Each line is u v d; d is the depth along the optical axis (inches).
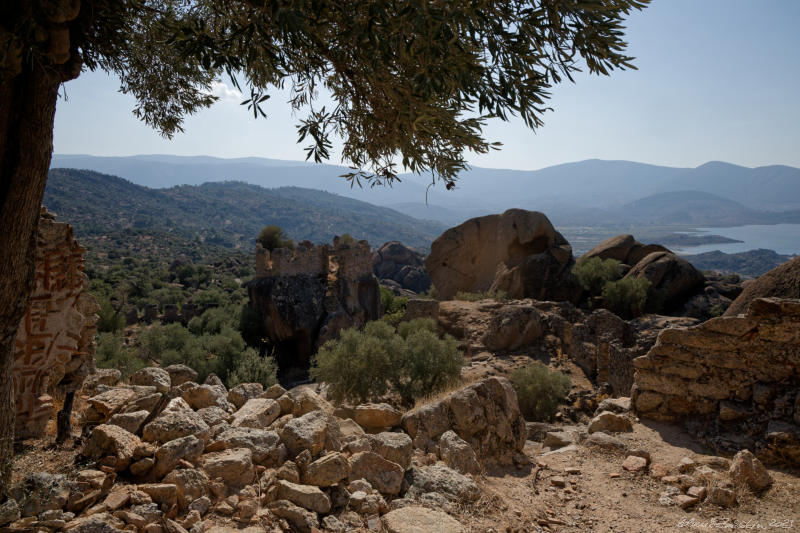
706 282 1179.3
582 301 1241.4
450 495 204.2
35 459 182.5
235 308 1788.9
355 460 203.3
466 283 1612.9
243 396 306.7
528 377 574.9
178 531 141.6
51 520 133.5
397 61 141.5
